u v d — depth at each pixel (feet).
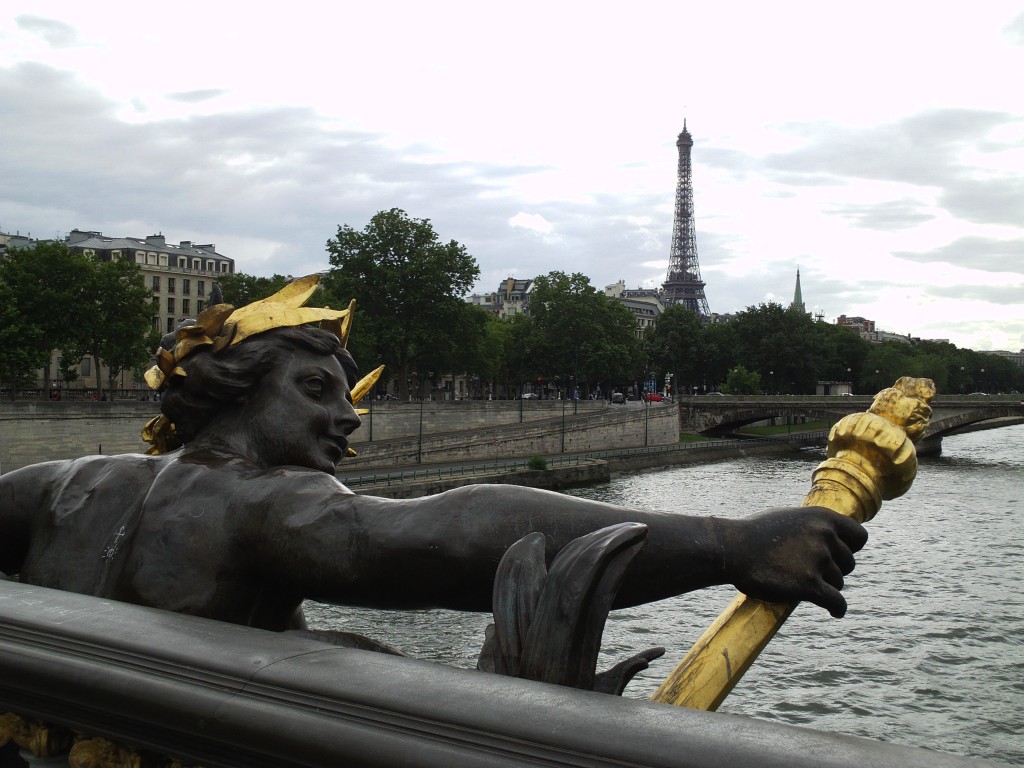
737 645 5.72
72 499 7.32
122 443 149.89
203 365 7.57
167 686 4.87
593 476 204.44
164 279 335.67
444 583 5.80
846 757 3.63
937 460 263.49
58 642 5.42
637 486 194.18
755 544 5.71
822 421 434.30
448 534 5.78
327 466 7.55
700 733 3.88
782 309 405.39
